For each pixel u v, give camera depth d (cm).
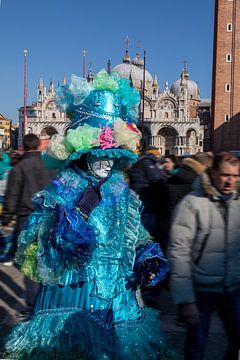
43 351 332
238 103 6612
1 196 870
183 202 354
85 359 327
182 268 348
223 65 6650
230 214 346
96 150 351
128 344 340
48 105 10875
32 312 357
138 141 372
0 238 828
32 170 640
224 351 467
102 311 343
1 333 501
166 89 10550
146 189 654
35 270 346
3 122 13738
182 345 484
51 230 329
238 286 358
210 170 350
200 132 11981
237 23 6562
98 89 375
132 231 362
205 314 359
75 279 341
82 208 342
